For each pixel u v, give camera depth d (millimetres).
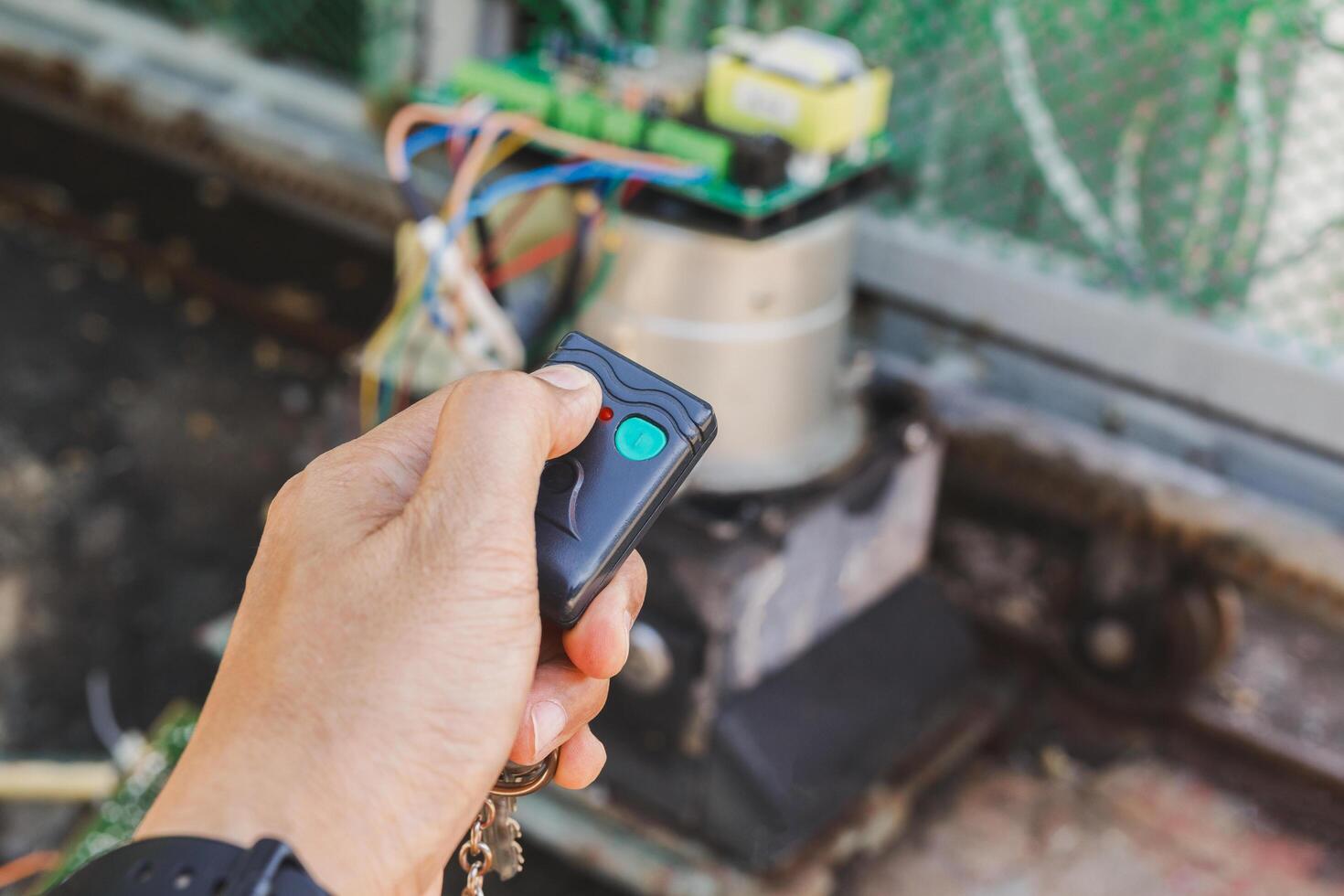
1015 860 1529
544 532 624
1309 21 1407
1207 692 1676
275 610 543
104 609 1801
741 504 1379
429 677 522
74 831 1514
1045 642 1710
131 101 2330
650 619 1347
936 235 1733
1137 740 1673
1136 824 1573
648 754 1403
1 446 2045
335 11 2164
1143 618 1624
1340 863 1528
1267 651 1730
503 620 537
